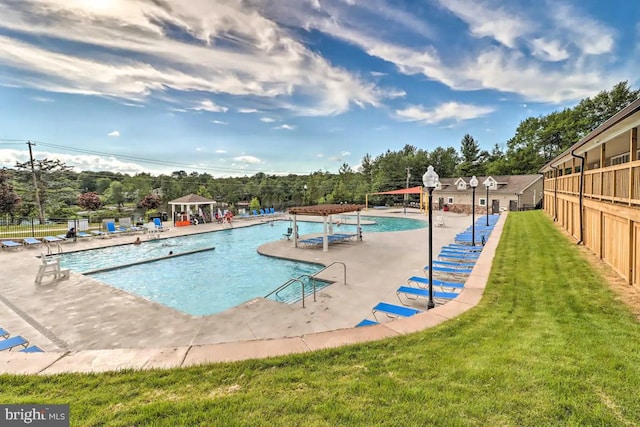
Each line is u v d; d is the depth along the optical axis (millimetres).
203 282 10750
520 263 8375
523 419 2406
